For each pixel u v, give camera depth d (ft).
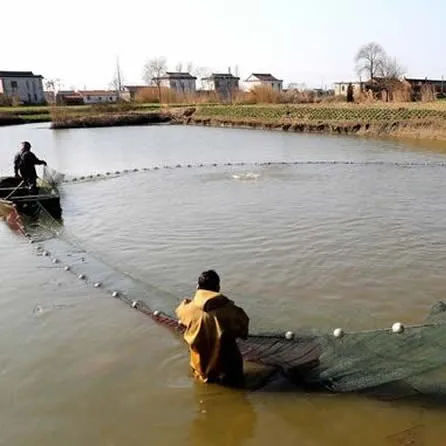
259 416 20.54
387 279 33.99
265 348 23.49
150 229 49.01
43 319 29.48
